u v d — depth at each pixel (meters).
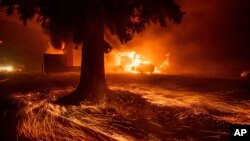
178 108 9.38
